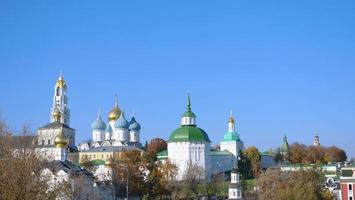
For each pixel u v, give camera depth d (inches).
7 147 3641.7
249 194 7726.4
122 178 7559.1
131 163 7746.1
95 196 6496.1
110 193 7544.3
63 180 5265.8
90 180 6904.5
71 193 5201.8
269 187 6515.8
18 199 3376.0
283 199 6112.2
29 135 4153.5
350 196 6806.1
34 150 3902.6
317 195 6358.3
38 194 3555.6
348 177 6845.5
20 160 3523.6
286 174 6614.2
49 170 4968.0
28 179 3469.5
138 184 7618.1
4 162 3452.3
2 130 3909.9
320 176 7313.0
